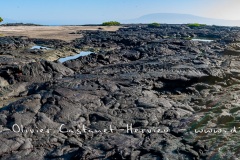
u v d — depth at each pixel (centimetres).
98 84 2252
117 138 1478
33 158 1327
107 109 1806
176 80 2448
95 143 1441
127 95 2009
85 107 1817
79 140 1490
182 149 1307
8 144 1389
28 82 2698
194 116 1695
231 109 1761
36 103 1817
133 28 9619
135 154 1297
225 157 1218
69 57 4659
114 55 4003
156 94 2206
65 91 2022
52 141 1469
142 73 2622
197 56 3638
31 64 2869
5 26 10688
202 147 1312
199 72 2673
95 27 10681
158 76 2495
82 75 2656
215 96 2141
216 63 3162
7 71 2686
